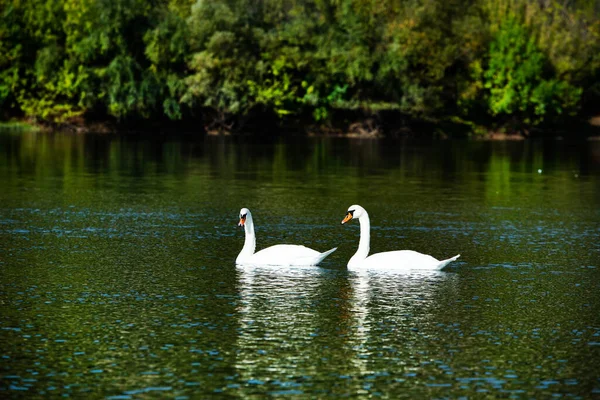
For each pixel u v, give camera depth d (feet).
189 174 151.64
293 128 289.33
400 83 287.69
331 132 290.15
